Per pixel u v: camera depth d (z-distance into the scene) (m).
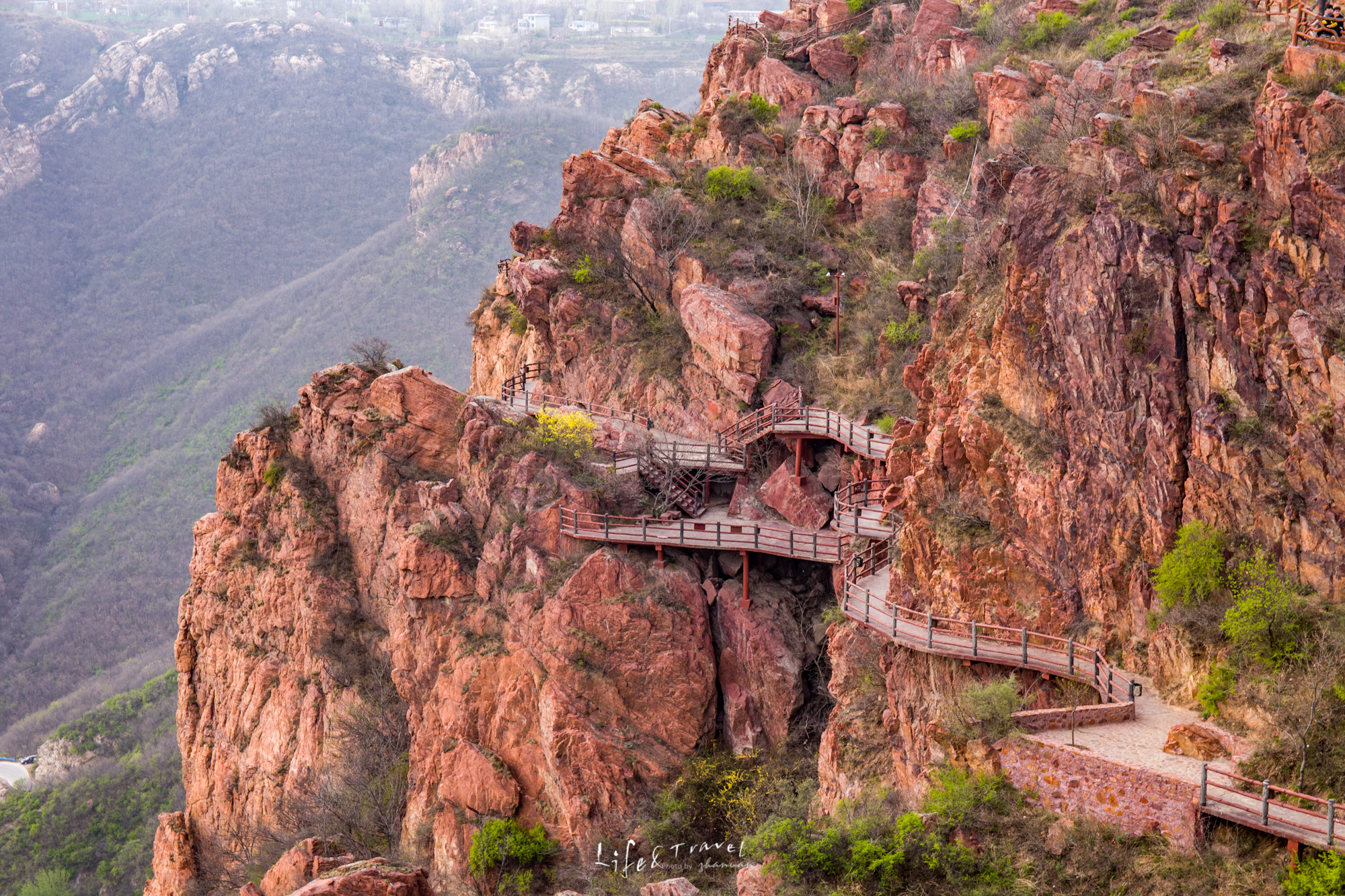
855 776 39.09
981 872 27.34
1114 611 33.22
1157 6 58.34
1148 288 33.19
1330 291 30.11
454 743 50.69
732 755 48.94
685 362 57.97
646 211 61.69
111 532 192.50
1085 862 26.45
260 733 60.97
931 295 51.97
